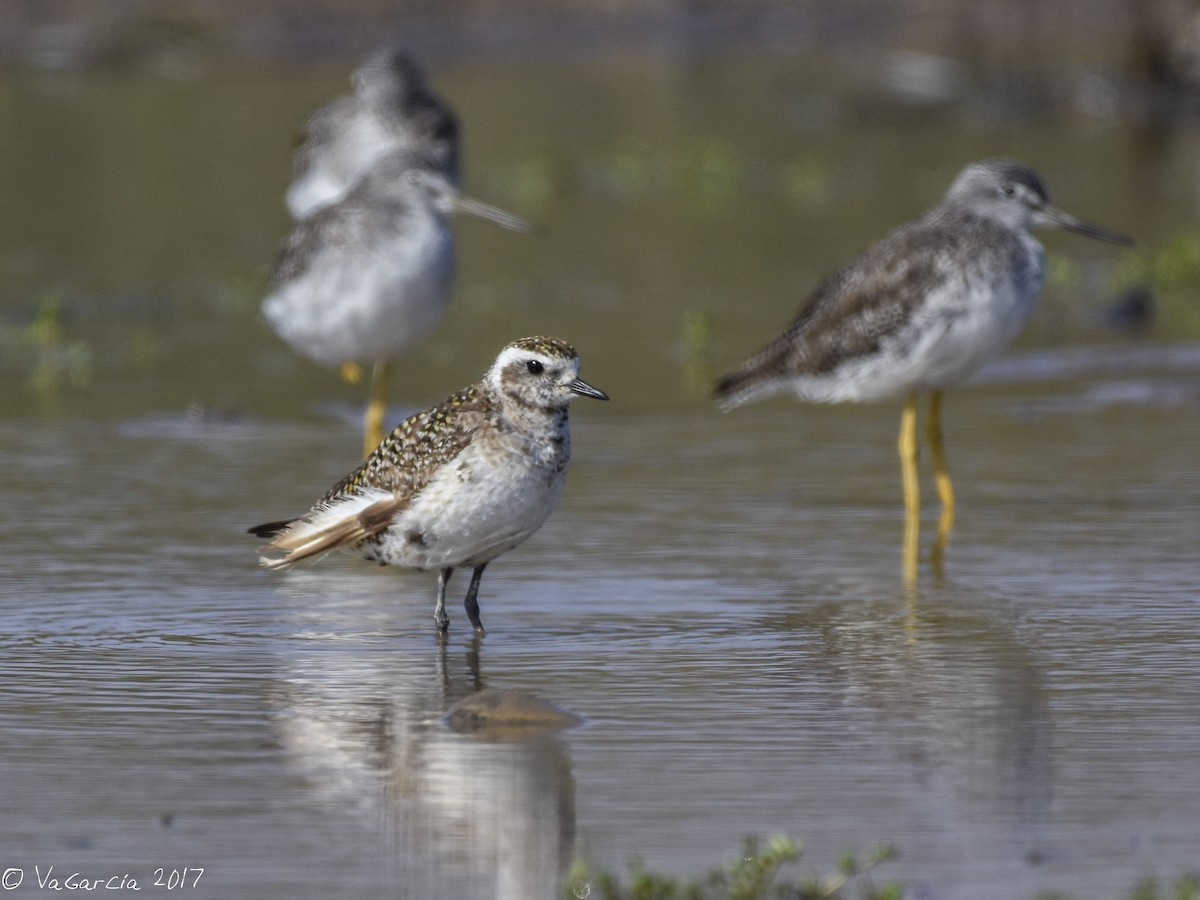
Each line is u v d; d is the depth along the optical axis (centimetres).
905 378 1488
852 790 879
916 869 791
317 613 1201
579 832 834
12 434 1741
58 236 2878
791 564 1316
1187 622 1160
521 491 1102
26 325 2297
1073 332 2214
